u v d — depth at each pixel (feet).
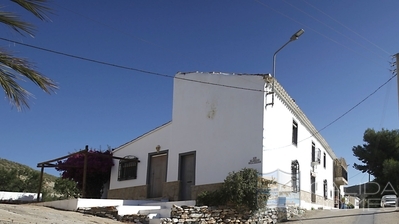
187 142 63.57
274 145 59.62
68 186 73.10
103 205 50.34
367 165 135.03
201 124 62.69
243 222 50.83
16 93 28.17
